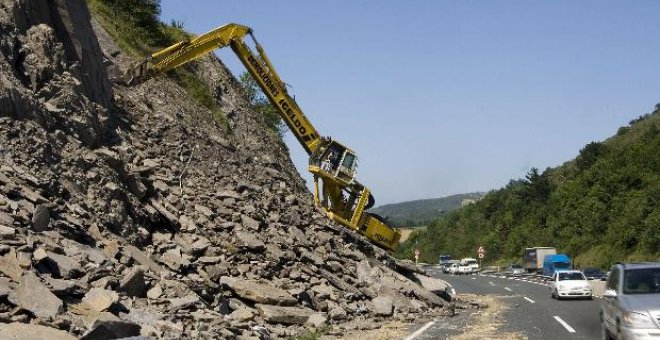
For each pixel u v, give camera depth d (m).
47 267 11.32
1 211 11.84
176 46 25.58
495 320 19.52
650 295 11.60
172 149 23.05
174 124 24.31
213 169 23.84
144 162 20.86
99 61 21.72
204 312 13.29
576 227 70.12
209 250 17.86
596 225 64.62
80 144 16.83
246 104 35.09
